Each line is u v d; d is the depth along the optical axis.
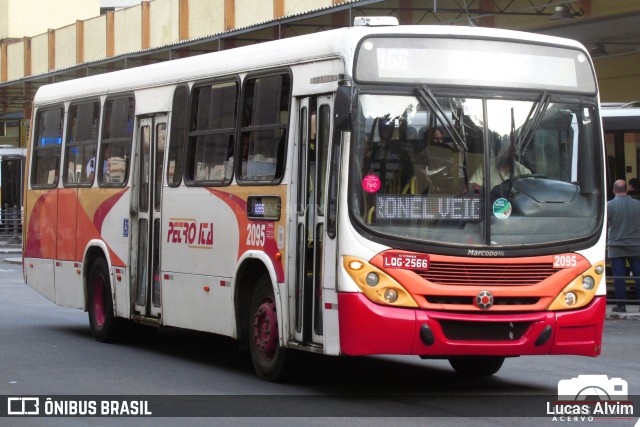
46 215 17.52
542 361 13.95
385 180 10.41
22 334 16.75
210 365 13.46
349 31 10.70
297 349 11.38
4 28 55.50
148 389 11.55
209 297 12.91
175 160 13.84
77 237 16.41
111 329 15.52
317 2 30.83
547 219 10.77
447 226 10.46
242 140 12.39
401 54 10.63
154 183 14.41
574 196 10.95
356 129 10.39
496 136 10.72
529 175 10.80
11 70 52.84
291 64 11.54
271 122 11.88
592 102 11.21
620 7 24.91
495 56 10.88
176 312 13.68
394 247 10.32
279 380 11.93
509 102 10.82
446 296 10.35
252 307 12.24
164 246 13.96
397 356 14.38
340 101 10.20
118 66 43.34
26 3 55.88
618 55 28.70
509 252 10.53
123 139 15.19
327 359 13.99
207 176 13.09
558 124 11.02
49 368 13.15
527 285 10.58
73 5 57.50
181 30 37.91
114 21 43.28
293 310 11.34
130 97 15.08
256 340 12.14
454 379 12.37
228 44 35.94
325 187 10.73
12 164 51.03
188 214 13.42
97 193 15.81
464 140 10.62
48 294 17.42
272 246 11.65
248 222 12.12
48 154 17.66
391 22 11.09
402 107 10.55
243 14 34.47
